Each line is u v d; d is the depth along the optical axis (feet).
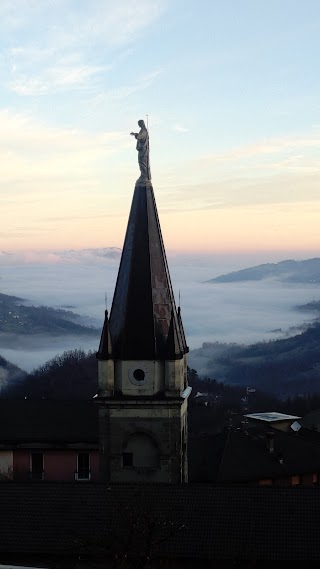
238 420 374.43
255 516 128.06
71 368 516.73
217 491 132.98
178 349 146.82
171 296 150.30
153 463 147.43
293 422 342.85
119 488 135.13
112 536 121.08
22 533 128.26
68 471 225.56
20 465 225.97
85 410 236.63
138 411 146.30
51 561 125.29
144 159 152.25
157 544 117.29
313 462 239.91
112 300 151.74
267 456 235.81
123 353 146.51
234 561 121.19
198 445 242.99
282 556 121.19
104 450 147.54
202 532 125.59
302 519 126.93
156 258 150.61
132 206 152.46
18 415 233.55
